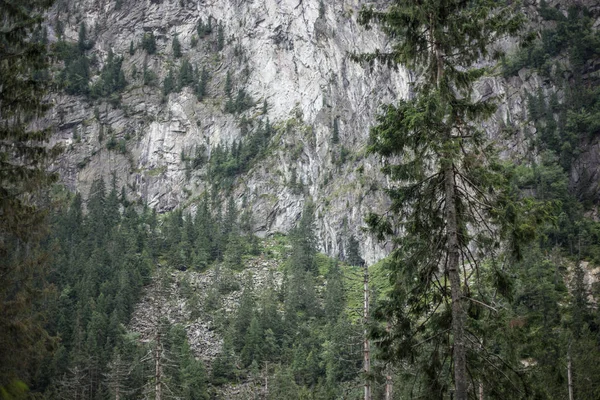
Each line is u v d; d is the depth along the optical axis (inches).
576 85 4702.3
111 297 3720.5
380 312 768.9
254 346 3248.0
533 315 731.4
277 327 3442.4
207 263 4672.7
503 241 735.7
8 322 788.0
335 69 6195.9
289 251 4781.0
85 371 2800.2
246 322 3513.8
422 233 757.9
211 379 3063.5
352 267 4515.3
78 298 3548.2
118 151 7155.5
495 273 726.5
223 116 7140.8
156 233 5029.5
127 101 7667.3
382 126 767.7
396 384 1218.6
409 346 745.6
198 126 7180.1
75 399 2591.0
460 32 745.6
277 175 5984.3
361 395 2159.2
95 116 7480.3
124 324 3577.8
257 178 6053.2
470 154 746.2
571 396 1493.6
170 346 3206.2
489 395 714.8
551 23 5054.1
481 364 717.9
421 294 755.4
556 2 5187.0
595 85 4761.3
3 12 862.5
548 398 700.0
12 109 863.1
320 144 5876.0
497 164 759.7
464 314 731.4
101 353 2915.8
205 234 4923.7
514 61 4753.9
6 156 861.2
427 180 759.7
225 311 3833.7
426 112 709.3
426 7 735.1
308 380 2851.9
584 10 5113.2
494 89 4608.8
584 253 3368.6
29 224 868.6
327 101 6122.1
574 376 1552.7
